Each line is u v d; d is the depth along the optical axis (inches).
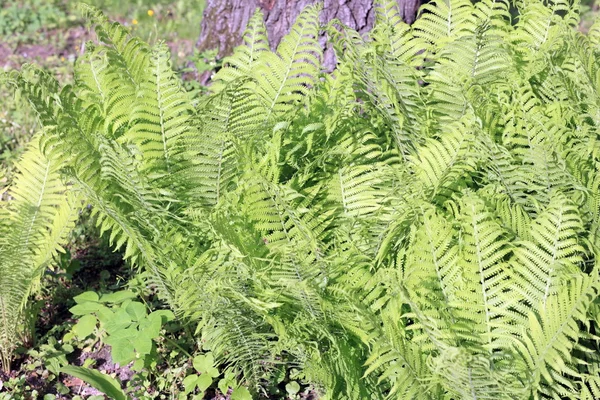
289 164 108.4
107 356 122.5
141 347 102.3
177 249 101.1
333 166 106.8
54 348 120.6
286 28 149.3
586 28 250.8
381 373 98.3
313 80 114.3
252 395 111.5
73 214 116.3
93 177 102.5
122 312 108.3
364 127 110.0
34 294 132.1
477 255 90.7
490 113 105.0
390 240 96.2
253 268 92.0
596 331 95.0
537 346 84.2
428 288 91.3
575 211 94.3
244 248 95.1
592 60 104.8
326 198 103.4
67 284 137.4
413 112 106.5
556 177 98.7
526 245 90.9
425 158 97.7
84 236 146.7
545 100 113.2
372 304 94.8
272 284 90.0
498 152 97.0
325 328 90.7
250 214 95.6
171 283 105.1
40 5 279.6
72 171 96.1
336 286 90.0
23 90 94.5
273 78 112.0
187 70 175.3
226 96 95.7
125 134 105.1
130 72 108.4
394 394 94.0
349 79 108.4
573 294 85.3
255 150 106.4
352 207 102.9
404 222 94.3
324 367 91.5
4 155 169.3
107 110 109.4
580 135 104.7
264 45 117.5
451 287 91.6
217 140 100.0
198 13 269.0
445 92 106.8
